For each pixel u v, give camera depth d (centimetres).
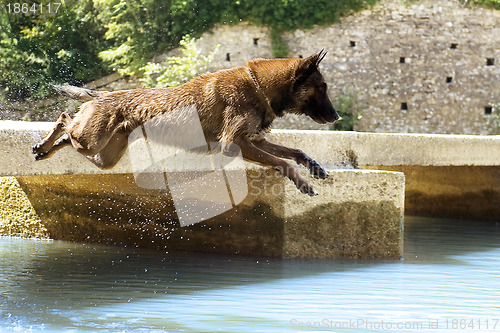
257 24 1841
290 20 1850
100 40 1819
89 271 539
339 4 1858
